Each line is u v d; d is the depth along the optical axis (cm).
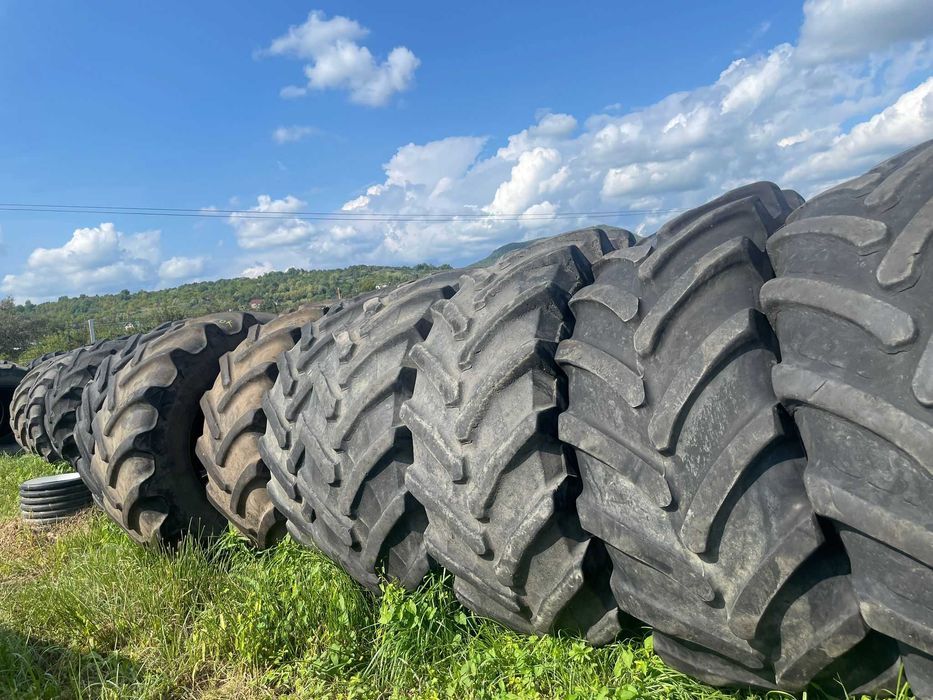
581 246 224
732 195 191
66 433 575
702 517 150
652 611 167
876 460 125
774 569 142
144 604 313
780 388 140
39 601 332
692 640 162
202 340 368
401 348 233
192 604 315
